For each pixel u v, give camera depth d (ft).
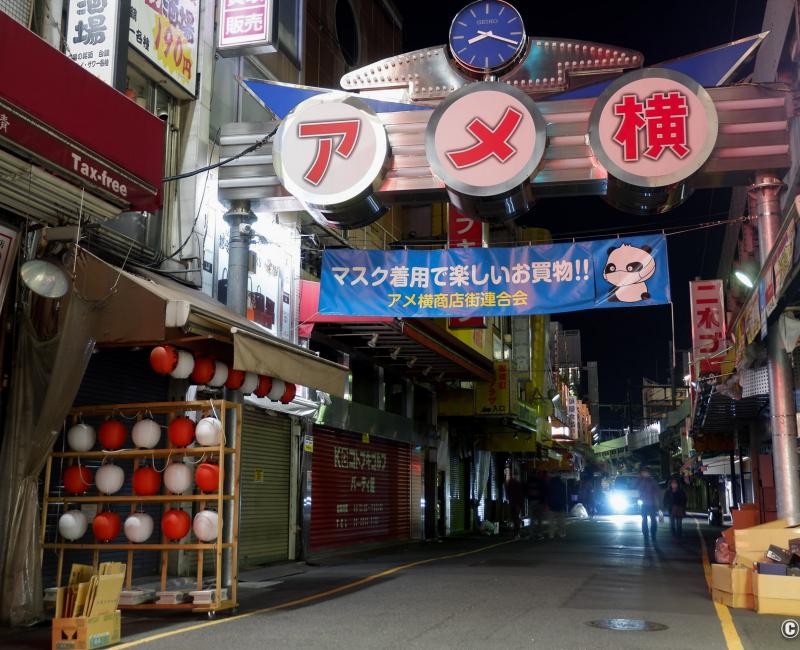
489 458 107.04
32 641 22.18
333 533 57.67
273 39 40.78
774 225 34.22
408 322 55.67
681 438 176.24
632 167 33.65
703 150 33.42
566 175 35.24
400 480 73.41
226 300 42.06
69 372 25.99
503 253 37.52
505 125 34.71
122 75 30.83
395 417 69.87
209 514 26.53
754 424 79.66
